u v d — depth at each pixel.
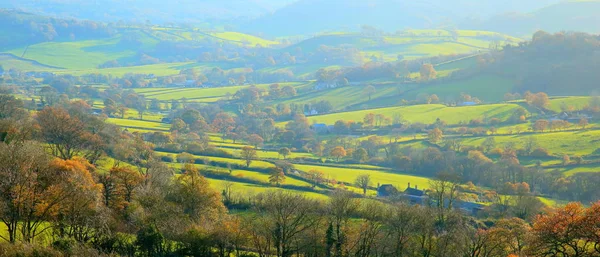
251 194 112.50
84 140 114.62
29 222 58.91
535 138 195.62
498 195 135.62
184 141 175.88
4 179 61.09
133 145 136.00
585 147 182.50
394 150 193.38
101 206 68.31
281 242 71.06
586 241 60.69
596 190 138.25
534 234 65.44
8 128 95.00
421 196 130.75
